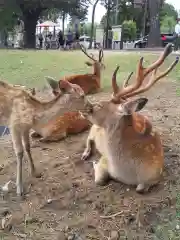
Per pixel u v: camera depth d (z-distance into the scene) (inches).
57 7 563.5
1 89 67.4
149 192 65.9
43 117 66.5
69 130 91.7
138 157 63.2
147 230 57.3
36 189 68.6
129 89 64.4
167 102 121.3
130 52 269.7
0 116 67.9
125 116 62.2
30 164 72.1
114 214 60.7
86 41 594.6
